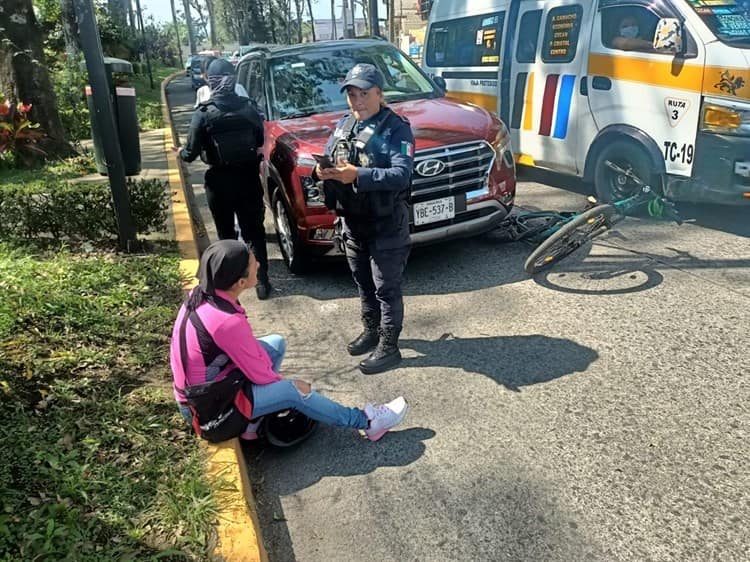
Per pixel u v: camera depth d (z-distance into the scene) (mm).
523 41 7359
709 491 2752
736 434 3096
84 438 3086
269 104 5984
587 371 3707
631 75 5902
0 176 9383
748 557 2418
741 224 5906
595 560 2457
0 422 3121
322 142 4977
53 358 3730
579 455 3029
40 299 4316
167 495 2717
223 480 2828
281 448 3246
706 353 3797
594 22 6258
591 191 7363
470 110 5516
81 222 5777
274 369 3504
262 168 5809
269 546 2668
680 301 4461
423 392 3646
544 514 2699
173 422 3281
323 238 4984
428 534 2648
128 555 2381
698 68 5312
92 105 5664
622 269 5082
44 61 10375
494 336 4203
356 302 4957
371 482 2979
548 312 4469
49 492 2688
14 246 5586
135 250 5734
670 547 2488
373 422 3203
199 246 6555
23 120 9734
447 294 4902
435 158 4789
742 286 4613
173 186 8328
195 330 2869
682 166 5594
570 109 6695
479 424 3318
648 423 3217
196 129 4602
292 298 5113
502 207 5207
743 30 5180
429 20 9914
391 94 5996
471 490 2869
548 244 4809
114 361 3832
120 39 25328
